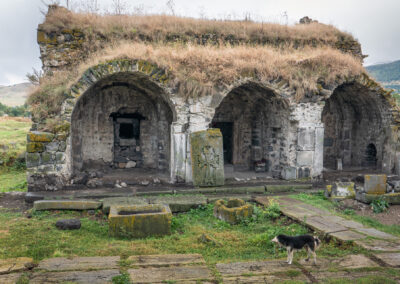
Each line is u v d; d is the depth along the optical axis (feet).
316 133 33.60
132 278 13.89
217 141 29.71
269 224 22.70
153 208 21.94
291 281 13.64
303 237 15.81
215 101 31.12
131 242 18.90
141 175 34.73
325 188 32.04
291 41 43.06
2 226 20.65
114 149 39.09
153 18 41.01
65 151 28.25
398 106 36.99
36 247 17.47
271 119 37.29
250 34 42.47
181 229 21.63
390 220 23.45
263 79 31.96
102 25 36.37
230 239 19.77
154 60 29.78
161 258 16.35
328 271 14.85
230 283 13.62
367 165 42.11
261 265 15.61
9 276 13.80
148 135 39.70
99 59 29.19
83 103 35.22
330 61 34.37
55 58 33.42
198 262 15.85
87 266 15.10
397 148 36.11
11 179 38.32
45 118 28.35
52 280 13.51
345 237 18.85
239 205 24.61
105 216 23.41
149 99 38.01
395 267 15.16
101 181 30.30
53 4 35.91
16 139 51.06
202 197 27.02
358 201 27.14
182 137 30.73
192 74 30.42
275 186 31.30
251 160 41.75
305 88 32.78
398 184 28.55
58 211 23.95
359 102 40.24
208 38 40.32
